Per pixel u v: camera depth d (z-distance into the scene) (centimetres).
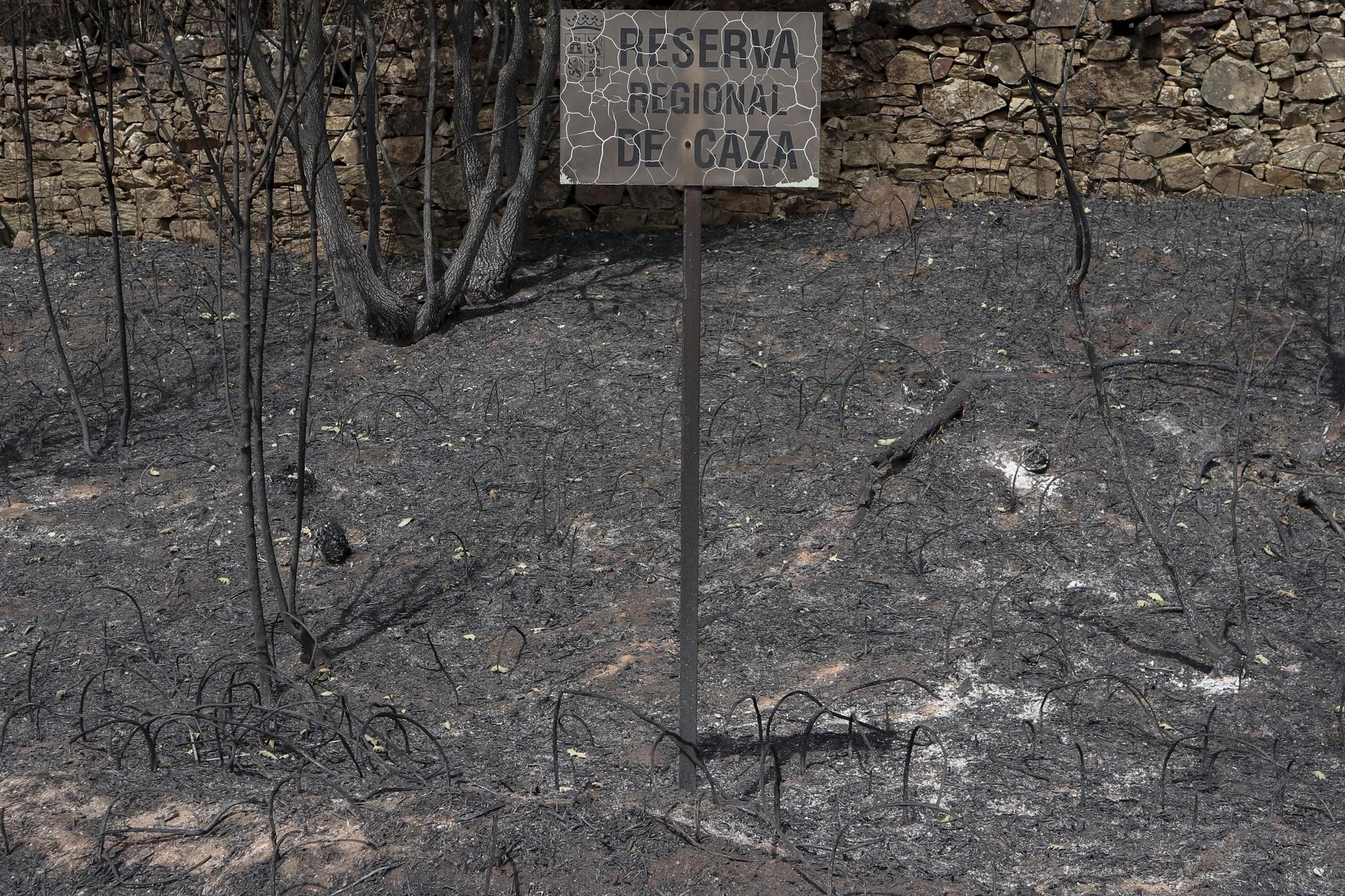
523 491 590
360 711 432
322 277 893
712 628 479
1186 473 558
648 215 942
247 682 423
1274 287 719
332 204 751
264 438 664
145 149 955
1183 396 614
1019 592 490
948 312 726
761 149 338
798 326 733
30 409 711
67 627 499
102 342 789
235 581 536
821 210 938
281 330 802
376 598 518
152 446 665
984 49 894
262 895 320
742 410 642
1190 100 880
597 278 853
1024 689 428
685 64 335
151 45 929
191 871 330
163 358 770
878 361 673
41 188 979
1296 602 471
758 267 840
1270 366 635
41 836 345
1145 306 709
